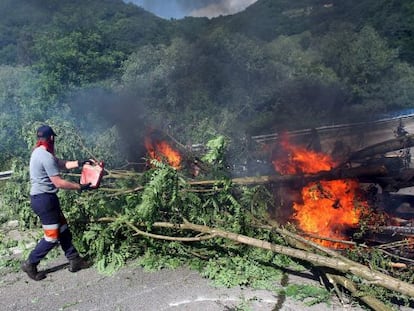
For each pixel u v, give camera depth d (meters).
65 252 4.39
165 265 4.54
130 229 4.76
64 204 5.15
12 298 4.00
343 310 3.66
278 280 4.19
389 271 4.03
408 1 38.81
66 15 40.72
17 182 6.23
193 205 4.80
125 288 4.12
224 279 4.16
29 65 27.77
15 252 5.06
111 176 5.54
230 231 4.63
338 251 4.37
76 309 3.78
